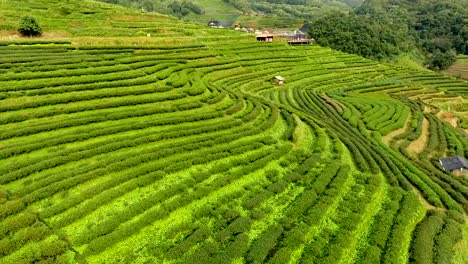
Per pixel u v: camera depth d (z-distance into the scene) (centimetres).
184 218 3453
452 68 18200
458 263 3525
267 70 9719
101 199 3381
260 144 4941
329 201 3925
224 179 4025
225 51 9956
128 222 3247
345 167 4719
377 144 6194
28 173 3588
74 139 4281
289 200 3962
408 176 5009
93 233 3011
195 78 7088
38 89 5288
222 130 5241
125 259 2892
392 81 11581
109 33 8900
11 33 7631
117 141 4381
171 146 4488
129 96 5719
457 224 3981
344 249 3309
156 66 7150
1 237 2822
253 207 3734
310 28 19912
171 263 2925
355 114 7625
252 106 6316
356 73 11875
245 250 3139
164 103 5716
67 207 3247
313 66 11344
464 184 5341
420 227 3834
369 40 18162
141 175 3878
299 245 3281
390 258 3281
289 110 6656
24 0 10175
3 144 4006
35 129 4297
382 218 3847
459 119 9375
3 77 5344
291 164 4700
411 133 7181
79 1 11750
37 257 2727
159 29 10362
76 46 7419
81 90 5547
